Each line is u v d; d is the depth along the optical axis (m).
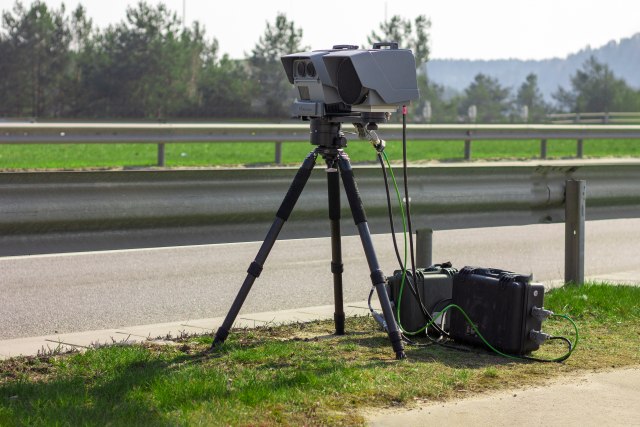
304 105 7.48
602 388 6.57
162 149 24.67
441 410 5.99
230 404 5.93
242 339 8.02
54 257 13.61
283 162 27.08
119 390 6.20
